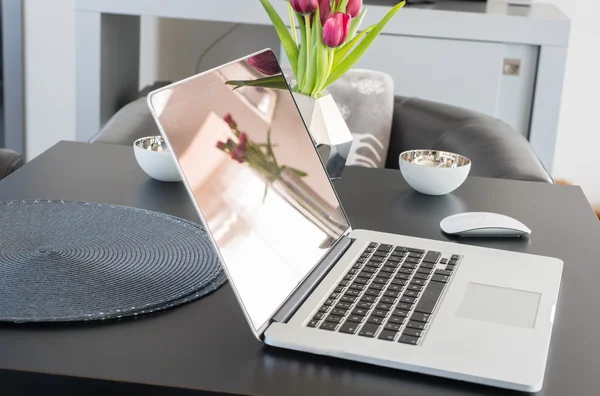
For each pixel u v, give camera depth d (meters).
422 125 2.21
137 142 1.39
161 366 0.79
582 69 3.16
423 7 2.66
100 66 2.79
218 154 0.88
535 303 0.93
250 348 0.83
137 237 1.10
